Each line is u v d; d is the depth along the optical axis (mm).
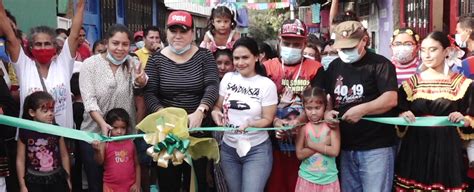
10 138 4238
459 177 3910
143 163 4688
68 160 4258
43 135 4031
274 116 4188
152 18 16812
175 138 3826
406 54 4660
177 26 4184
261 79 4133
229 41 5344
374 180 3908
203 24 23672
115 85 4379
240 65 4090
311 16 13211
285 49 4242
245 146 4023
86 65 4395
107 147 4363
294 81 4312
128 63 4480
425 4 7402
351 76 3969
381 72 3883
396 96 3850
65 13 8562
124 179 4410
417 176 3973
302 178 4078
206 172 4629
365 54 3961
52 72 4398
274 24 23672
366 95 3922
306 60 4387
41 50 4258
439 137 3922
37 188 4027
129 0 13281
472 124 3861
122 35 4324
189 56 4309
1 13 4113
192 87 4277
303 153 4051
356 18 5297
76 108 5184
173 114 3930
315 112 3980
